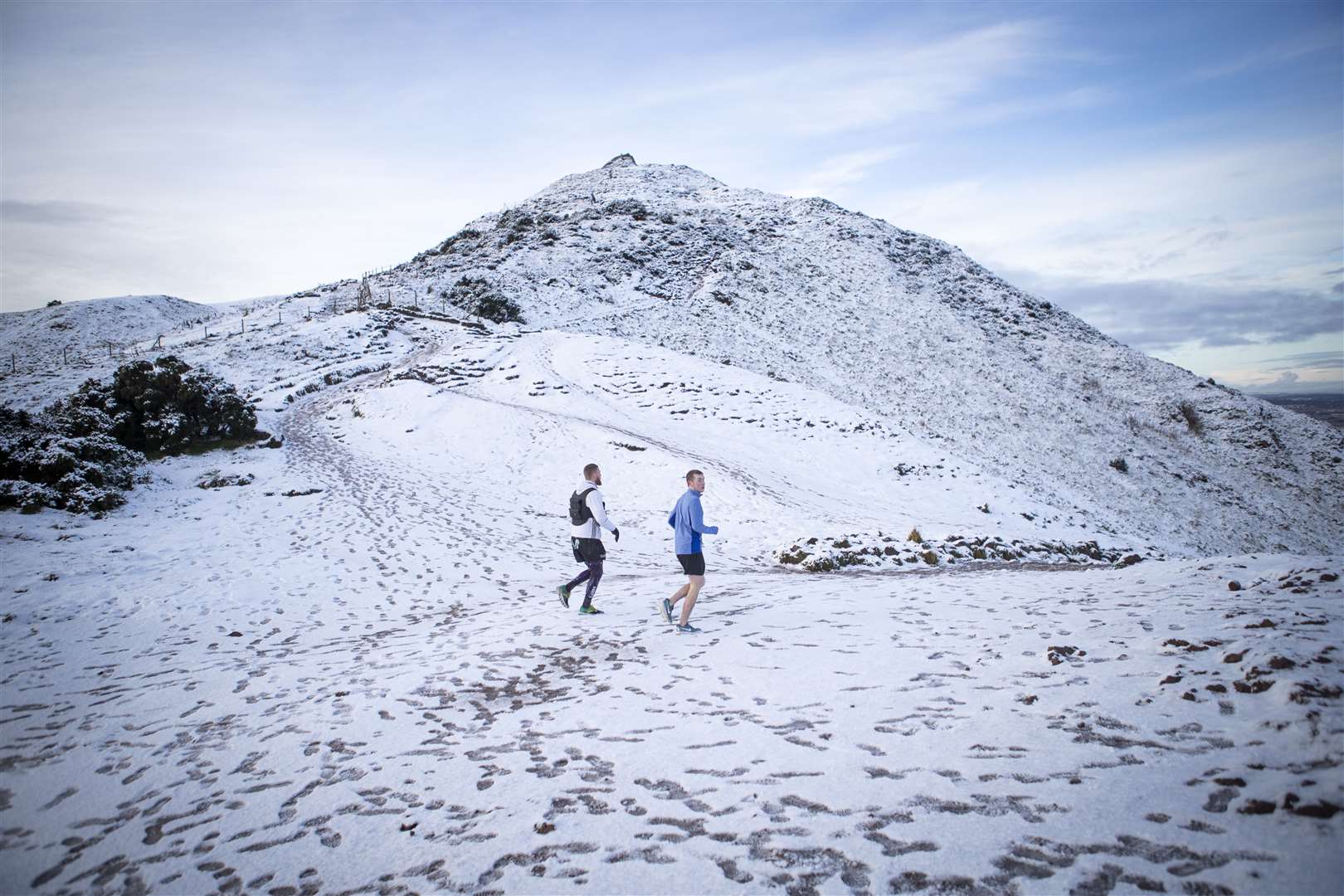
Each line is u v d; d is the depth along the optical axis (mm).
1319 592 6301
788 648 6859
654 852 3379
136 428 22469
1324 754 3283
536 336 47781
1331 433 63500
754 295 75625
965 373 64688
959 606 8141
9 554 11797
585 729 5258
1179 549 30344
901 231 104125
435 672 7121
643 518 19484
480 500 19984
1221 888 2549
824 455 28656
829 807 3613
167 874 3650
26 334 93062
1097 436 57031
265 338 51500
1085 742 3963
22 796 4664
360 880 3439
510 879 3285
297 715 6074
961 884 2824
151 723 6000
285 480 19922
